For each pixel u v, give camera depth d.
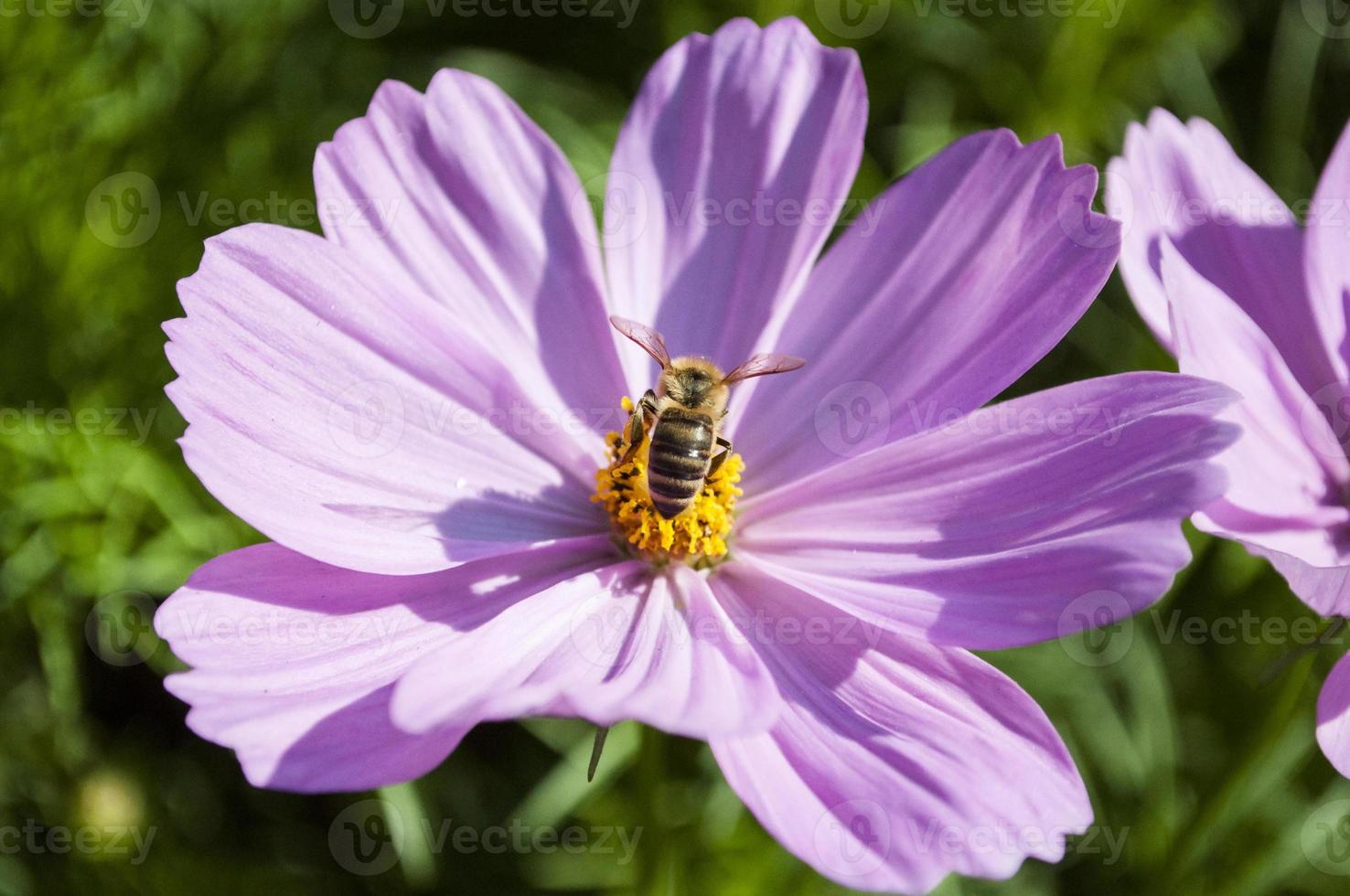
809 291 0.26
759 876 0.28
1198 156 0.26
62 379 0.29
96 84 0.29
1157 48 0.30
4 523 0.28
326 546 0.24
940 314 0.25
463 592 0.24
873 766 0.23
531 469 0.25
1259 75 0.31
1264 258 0.26
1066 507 0.23
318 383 0.24
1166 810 0.27
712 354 0.26
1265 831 0.28
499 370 0.25
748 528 0.25
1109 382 0.24
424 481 0.25
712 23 0.30
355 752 0.23
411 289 0.25
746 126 0.26
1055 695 0.28
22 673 0.28
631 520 0.25
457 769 0.28
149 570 0.28
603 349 0.26
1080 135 0.30
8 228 0.29
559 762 0.29
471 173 0.25
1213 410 0.23
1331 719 0.24
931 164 0.25
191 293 0.24
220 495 0.23
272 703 0.23
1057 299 0.24
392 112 0.25
